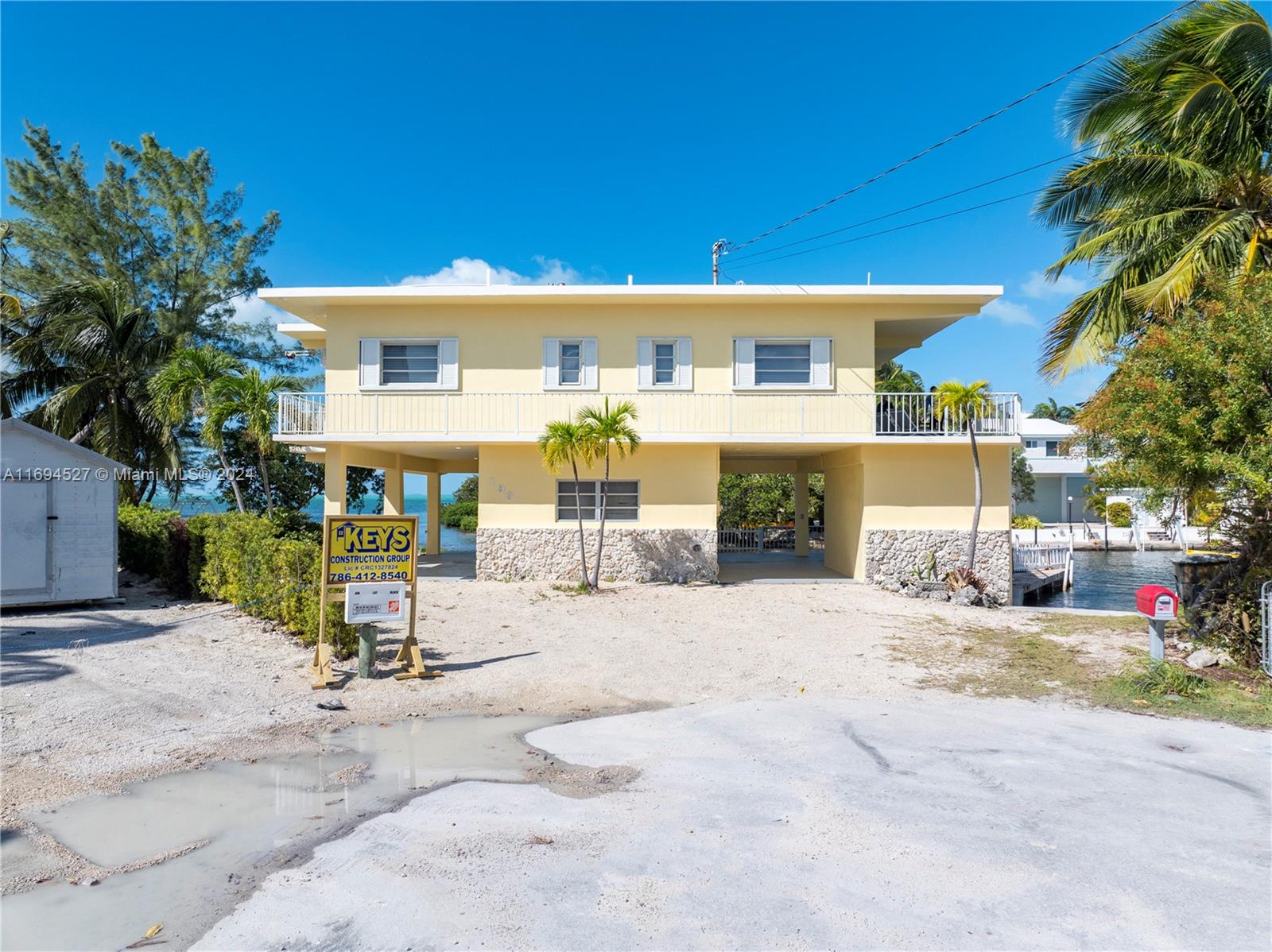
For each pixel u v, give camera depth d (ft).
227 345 89.76
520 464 53.01
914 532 51.47
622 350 53.21
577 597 45.14
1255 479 24.61
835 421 52.31
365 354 53.57
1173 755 18.78
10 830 14.12
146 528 47.50
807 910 11.55
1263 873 12.80
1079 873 12.76
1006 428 50.47
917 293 50.39
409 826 14.56
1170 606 25.45
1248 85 40.42
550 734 20.39
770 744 19.60
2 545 35.42
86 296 66.23
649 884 12.35
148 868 12.84
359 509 95.55
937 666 28.86
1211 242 39.45
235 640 30.27
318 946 10.58
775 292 50.42
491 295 51.13
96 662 26.35
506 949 10.54
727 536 82.33
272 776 17.19
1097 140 45.85
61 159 83.51
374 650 25.88
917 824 14.65
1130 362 29.99
